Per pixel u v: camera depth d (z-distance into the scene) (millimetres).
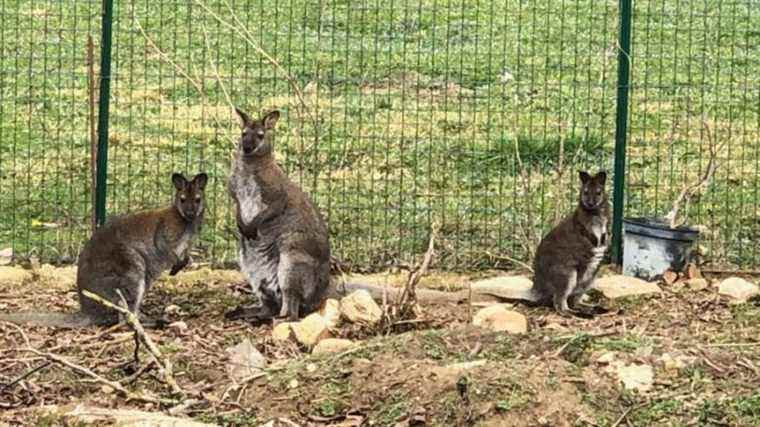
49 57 17609
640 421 8570
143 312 11469
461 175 15211
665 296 11844
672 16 19328
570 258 11414
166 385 9305
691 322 11000
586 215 11438
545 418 8531
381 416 8703
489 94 15922
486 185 14852
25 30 18484
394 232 13633
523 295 11719
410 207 14227
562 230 11516
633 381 8914
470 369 8867
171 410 8820
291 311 11273
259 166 11352
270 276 11422
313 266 11383
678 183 15062
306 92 17000
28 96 16750
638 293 11875
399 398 8781
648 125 16641
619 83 12867
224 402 8977
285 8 19594
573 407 8617
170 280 12445
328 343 10047
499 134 16359
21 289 12023
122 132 16047
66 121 16594
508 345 9523
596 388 8805
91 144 12742
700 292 11992
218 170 15055
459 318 10984
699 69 18469
